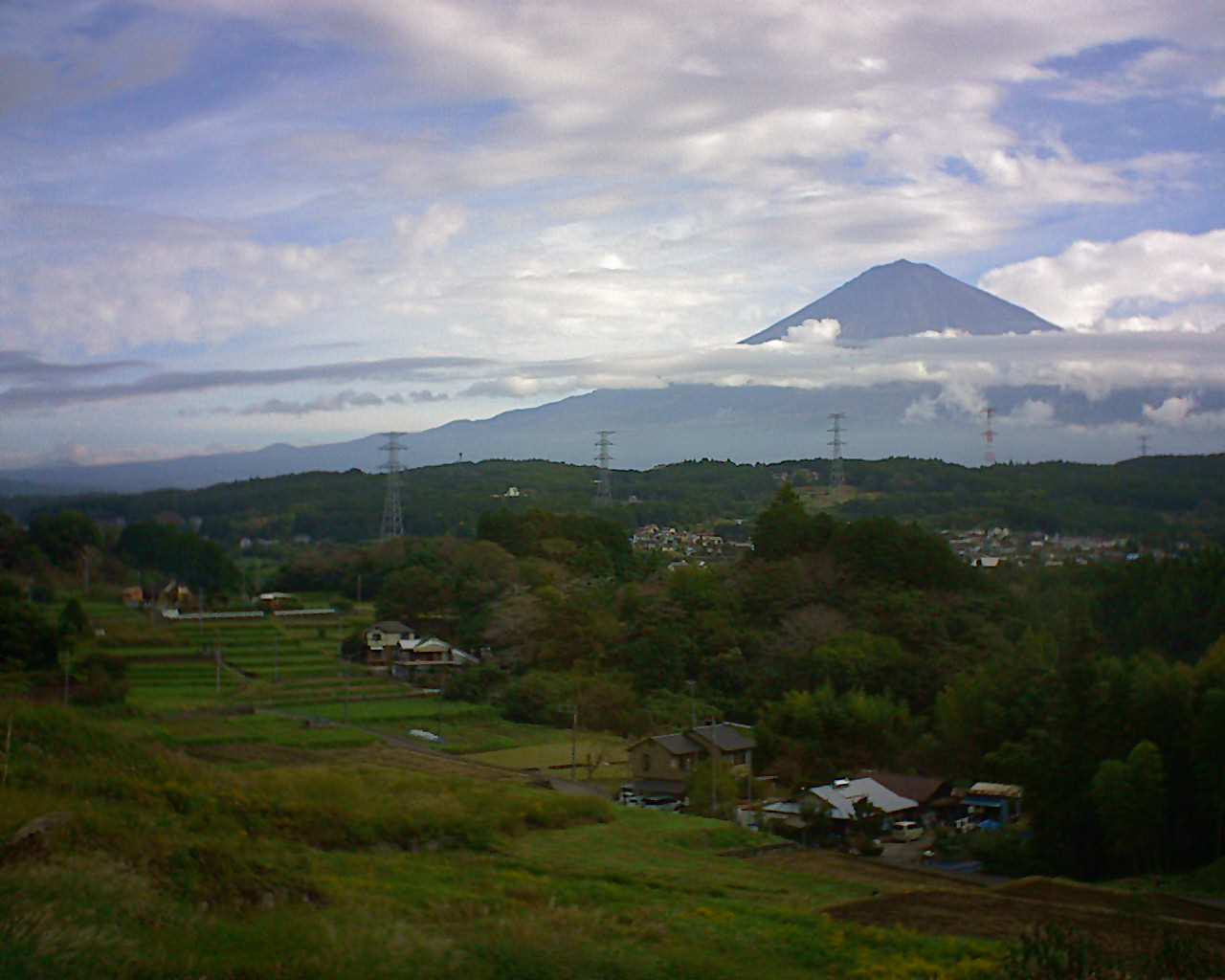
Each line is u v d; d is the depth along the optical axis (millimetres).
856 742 43219
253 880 13984
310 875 16281
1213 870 27031
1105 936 16703
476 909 14789
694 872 22344
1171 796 30203
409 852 21375
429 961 11062
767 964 13836
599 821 27547
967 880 24609
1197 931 17266
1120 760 30172
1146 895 22188
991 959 14641
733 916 17062
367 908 13766
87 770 19672
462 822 23516
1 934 9883
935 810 37656
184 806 19219
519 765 41000
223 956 10516
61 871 11969
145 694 49031
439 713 49938
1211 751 29516
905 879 24078
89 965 9648
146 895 12047
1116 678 32688
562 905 17250
